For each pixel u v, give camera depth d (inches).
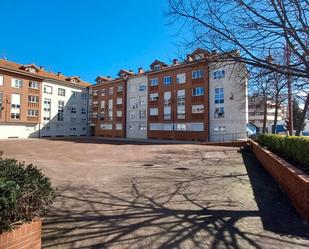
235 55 254.1
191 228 198.5
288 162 337.1
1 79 1743.4
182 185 344.2
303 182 219.1
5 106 1760.6
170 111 1679.4
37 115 1963.6
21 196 133.0
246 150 844.0
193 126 1555.1
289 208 245.4
